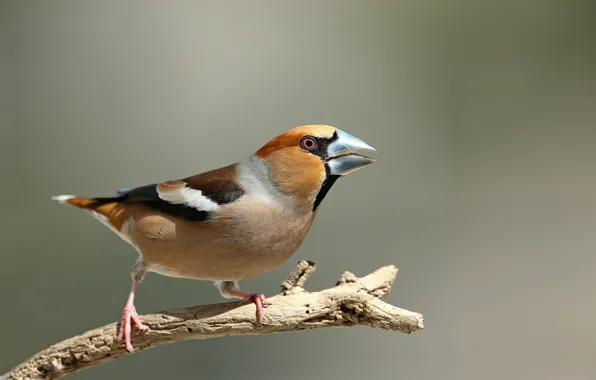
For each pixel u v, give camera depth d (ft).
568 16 54.39
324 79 51.31
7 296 38.42
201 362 38.17
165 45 49.29
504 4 54.65
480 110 53.21
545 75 53.98
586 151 52.70
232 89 49.62
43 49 47.44
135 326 21.98
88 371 36.86
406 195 49.29
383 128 50.78
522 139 53.01
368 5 53.21
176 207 22.45
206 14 50.67
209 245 22.56
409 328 20.66
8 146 45.06
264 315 21.48
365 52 52.39
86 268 39.58
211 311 21.83
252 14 51.31
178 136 47.70
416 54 53.31
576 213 49.37
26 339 37.73
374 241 46.60
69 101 47.03
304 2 52.26
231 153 47.70
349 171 22.76
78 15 48.32
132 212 23.67
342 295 21.22
